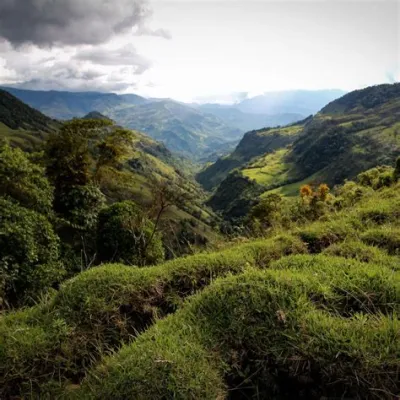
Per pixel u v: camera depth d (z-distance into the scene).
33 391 2.40
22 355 2.55
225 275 3.49
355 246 4.01
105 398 1.98
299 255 3.59
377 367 1.94
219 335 2.39
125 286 3.23
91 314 2.95
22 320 3.03
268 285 2.67
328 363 2.04
